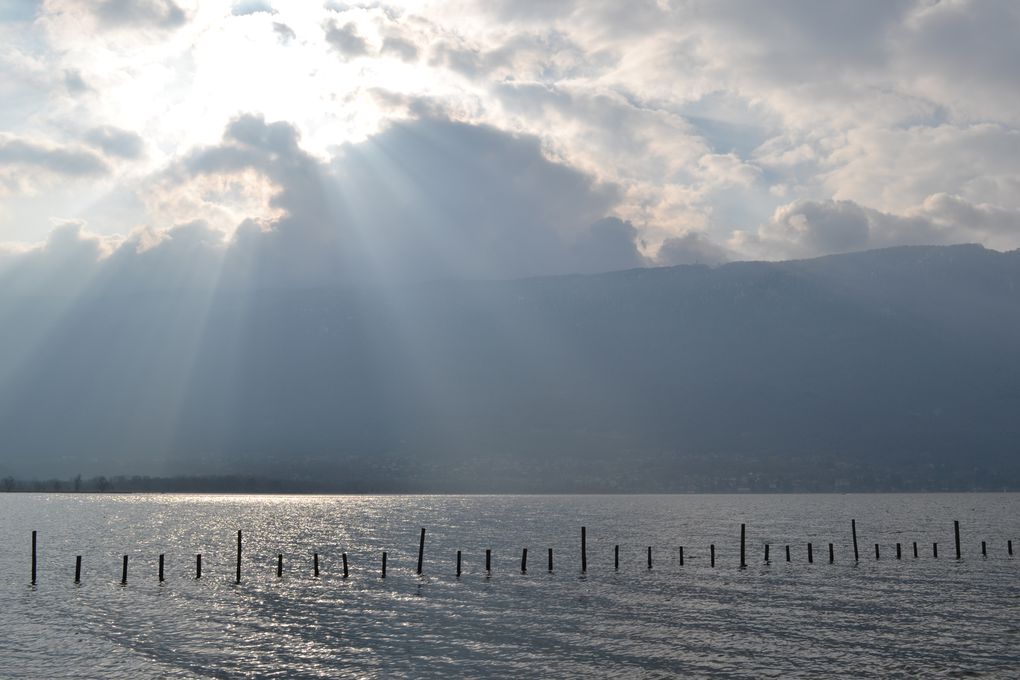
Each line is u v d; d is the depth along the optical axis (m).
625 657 62.16
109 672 57.44
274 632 69.31
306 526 199.62
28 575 101.62
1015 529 189.38
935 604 82.75
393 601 83.56
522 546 143.88
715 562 116.56
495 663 60.38
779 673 58.53
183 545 145.12
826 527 196.25
